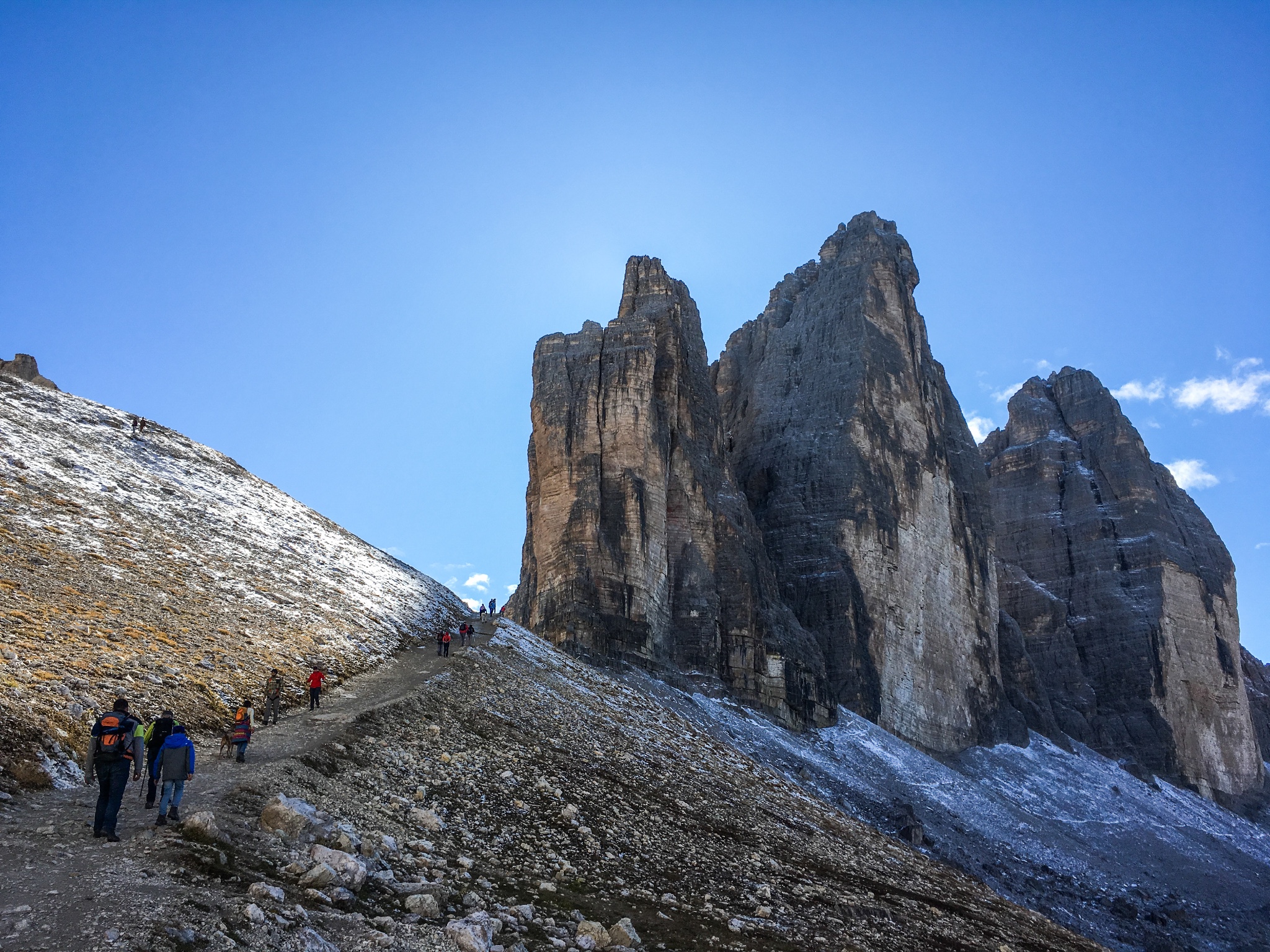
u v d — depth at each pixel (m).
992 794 86.00
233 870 14.11
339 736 24.73
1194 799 120.44
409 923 14.41
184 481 49.56
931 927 29.88
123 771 14.29
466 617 56.62
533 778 28.58
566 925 17.73
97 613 26.83
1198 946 67.81
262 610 35.88
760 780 50.00
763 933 21.41
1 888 11.75
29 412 47.12
